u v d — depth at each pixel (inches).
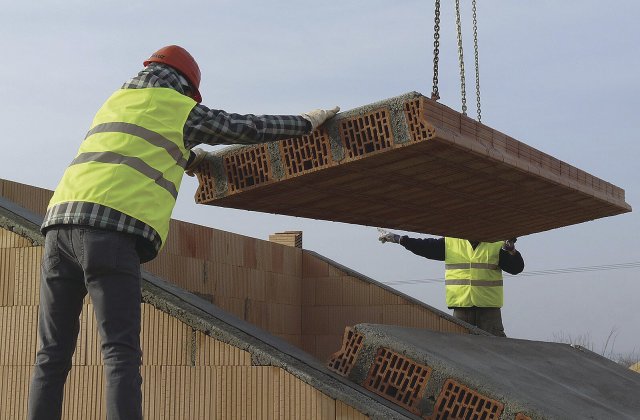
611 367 211.0
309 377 122.0
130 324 104.8
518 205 189.8
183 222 223.6
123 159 108.3
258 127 124.9
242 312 246.4
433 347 144.5
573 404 139.0
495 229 223.3
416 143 129.7
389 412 118.0
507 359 165.5
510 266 291.0
